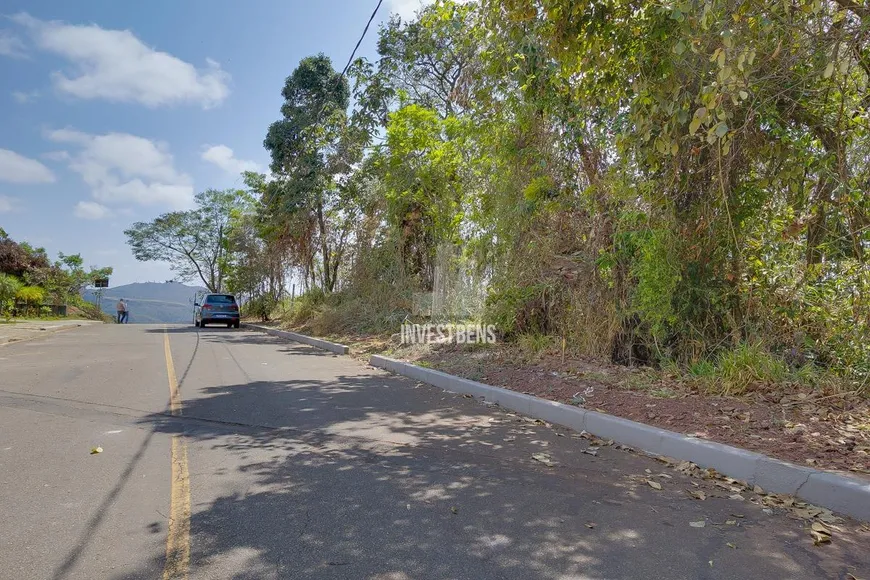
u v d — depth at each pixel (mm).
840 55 6059
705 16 5164
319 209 23469
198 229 48031
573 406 6762
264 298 32781
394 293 17312
